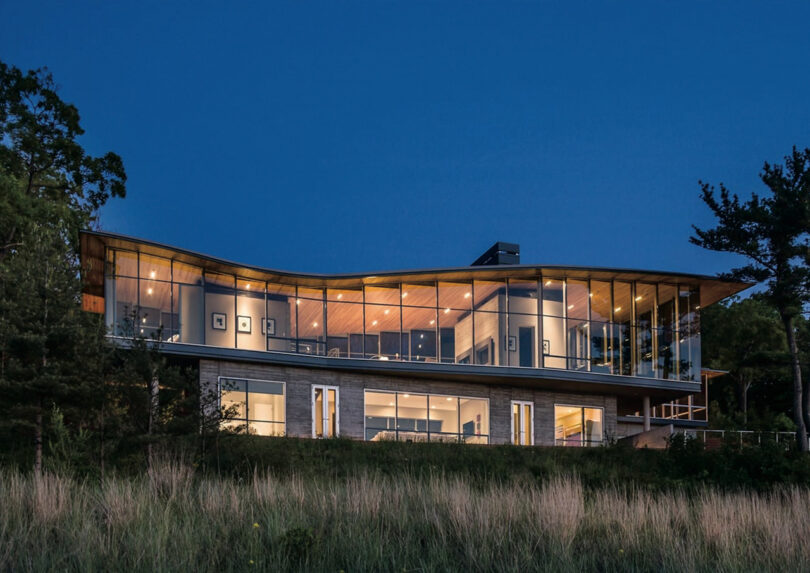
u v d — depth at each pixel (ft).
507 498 42.78
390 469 77.41
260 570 30.91
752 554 37.04
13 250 107.96
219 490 42.32
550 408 125.29
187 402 70.03
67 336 71.72
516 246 147.64
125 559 31.35
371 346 114.83
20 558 30.27
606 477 76.59
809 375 115.96
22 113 120.16
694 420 148.15
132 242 102.58
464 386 121.29
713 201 118.01
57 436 65.82
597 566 34.81
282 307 113.09
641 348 124.16
